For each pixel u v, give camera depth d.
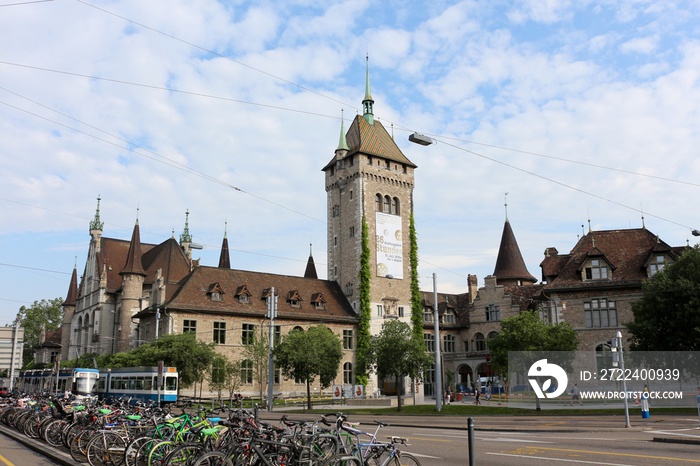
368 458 12.90
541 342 48.38
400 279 83.69
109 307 92.25
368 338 78.44
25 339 139.88
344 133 86.69
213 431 14.81
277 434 13.45
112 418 18.67
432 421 35.91
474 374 89.88
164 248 91.38
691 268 43.38
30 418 24.06
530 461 16.92
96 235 99.62
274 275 80.75
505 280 96.38
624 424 30.55
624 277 59.97
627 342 57.91
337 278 85.00
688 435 24.06
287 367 57.31
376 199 83.88
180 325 68.00
